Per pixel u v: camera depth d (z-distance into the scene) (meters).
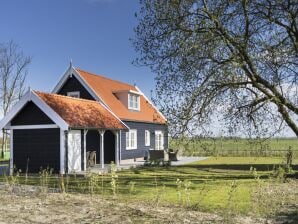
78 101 27.12
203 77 16.86
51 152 23.20
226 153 41.28
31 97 23.39
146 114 36.78
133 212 9.35
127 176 21.22
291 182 16.14
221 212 9.99
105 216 8.87
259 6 16.73
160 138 38.69
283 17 16.92
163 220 8.66
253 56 16.50
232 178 19.75
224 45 16.91
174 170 25.30
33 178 20.56
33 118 23.67
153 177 20.69
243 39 16.52
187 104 16.66
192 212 9.78
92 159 26.64
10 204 10.15
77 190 14.73
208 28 16.84
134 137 33.31
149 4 17.77
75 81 30.92
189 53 16.67
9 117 23.69
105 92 32.47
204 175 21.78
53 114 22.78
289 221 9.13
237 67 16.45
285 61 16.47
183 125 16.62
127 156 31.88
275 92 16.77
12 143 24.09
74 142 23.95
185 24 17.17
